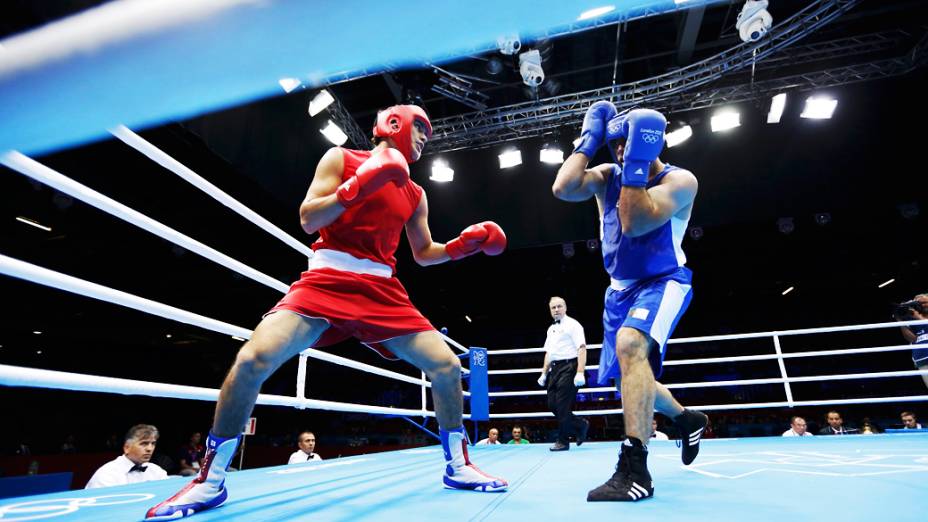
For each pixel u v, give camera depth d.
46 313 14.28
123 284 13.78
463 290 19.02
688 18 7.77
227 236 11.20
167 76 0.24
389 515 1.44
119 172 8.05
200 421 18.97
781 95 8.31
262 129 7.83
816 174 9.12
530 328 23.25
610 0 0.23
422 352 1.88
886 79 8.53
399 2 0.20
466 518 1.38
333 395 20.20
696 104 8.99
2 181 8.28
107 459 11.84
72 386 1.61
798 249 15.51
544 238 10.36
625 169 1.74
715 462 2.59
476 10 0.20
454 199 10.74
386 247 1.90
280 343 1.59
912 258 15.80
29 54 0.23
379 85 9.37
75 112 0.27
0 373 1.39
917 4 7.53
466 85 8.67
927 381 5.15
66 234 10.70
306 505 1.64
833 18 7.18
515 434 9.65
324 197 1.59
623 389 1.74
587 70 9.02
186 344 19.61
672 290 1.91
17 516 1.54
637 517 1.32
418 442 15.97
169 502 1.50
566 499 1.64
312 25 0.20
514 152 9.68
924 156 8.47
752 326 21.55
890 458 2.51
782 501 1.48
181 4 0.21
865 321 20.22
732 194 9.50
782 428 15.50
